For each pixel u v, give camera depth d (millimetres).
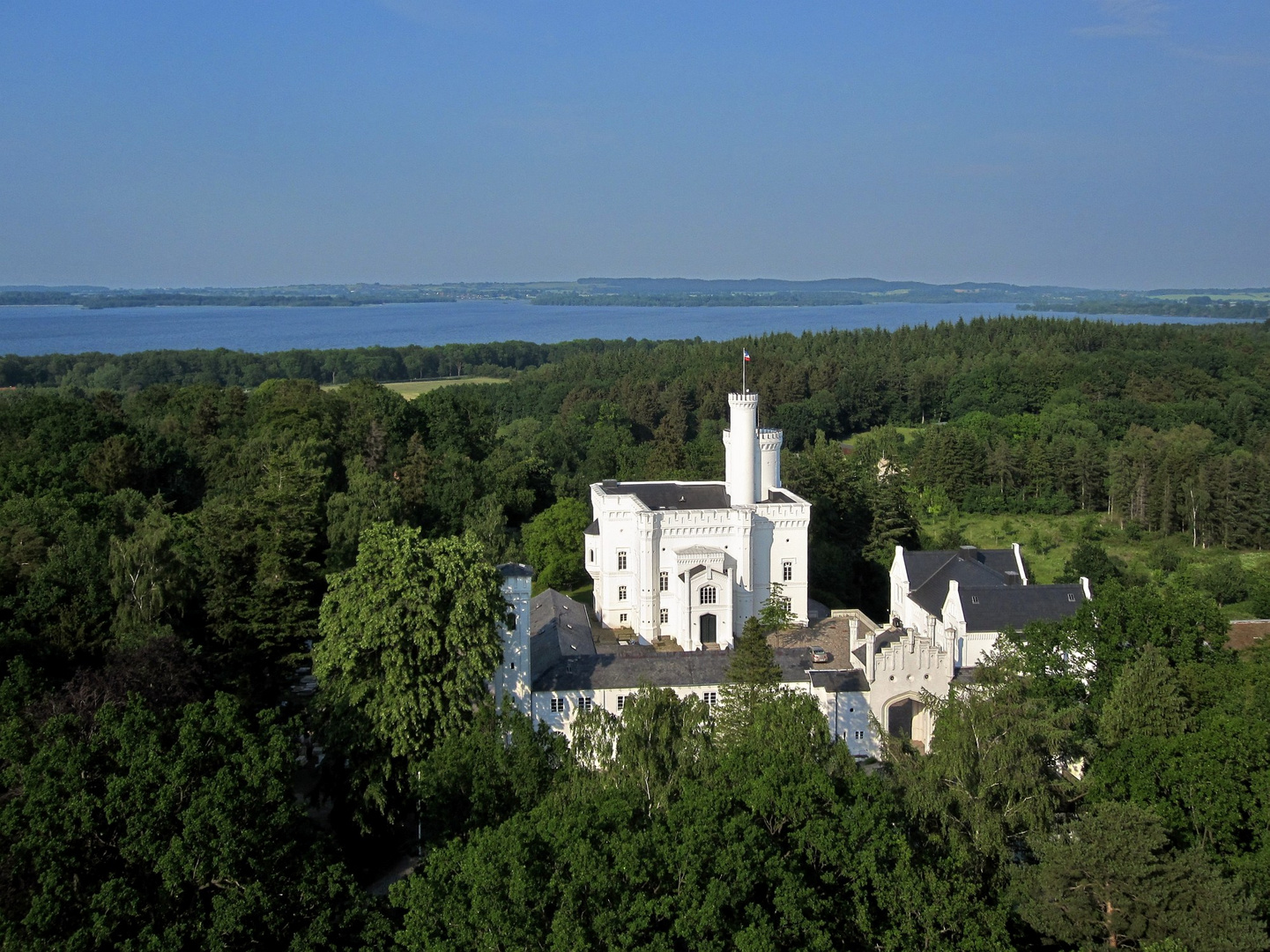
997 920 48375
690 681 80312
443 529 139125
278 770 49969
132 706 51906
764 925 44844
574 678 79938
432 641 69000
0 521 96312
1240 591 135250
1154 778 58656
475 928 44938
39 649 72688
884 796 52156
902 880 47750
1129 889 48688
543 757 58844
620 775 54875
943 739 56312
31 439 138500
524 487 158750
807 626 107438
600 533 111750
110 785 47094
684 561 107812
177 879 45469
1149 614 75750
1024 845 55875
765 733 56844
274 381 199125
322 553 110688
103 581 80250
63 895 44375
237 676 78875
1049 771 59562
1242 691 69062
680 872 46188
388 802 68375
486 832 48281
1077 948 50344
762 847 47906
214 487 140625
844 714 79250
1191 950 47188
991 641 89125
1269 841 54688
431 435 174000
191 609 83875
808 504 111938
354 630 69750
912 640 79500
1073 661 76312
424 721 69500
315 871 49281
